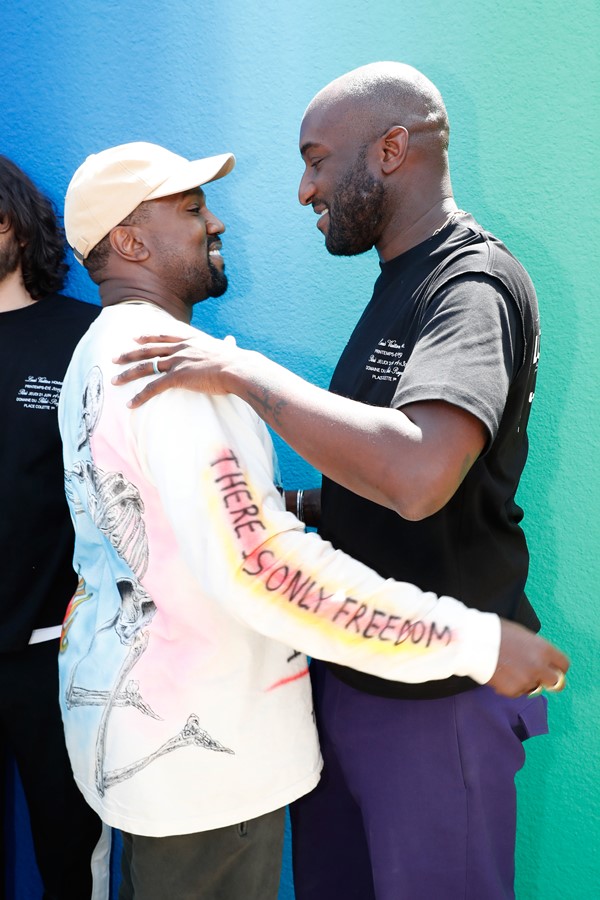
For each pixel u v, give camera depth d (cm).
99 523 129
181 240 142
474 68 164
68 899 195
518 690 110
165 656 124
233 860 129
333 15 172
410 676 110
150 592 125
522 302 121
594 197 160
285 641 112
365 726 137
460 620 109
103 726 126
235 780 123
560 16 158
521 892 182
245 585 110
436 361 108
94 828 193
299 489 188
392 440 101
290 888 198
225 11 179
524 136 163
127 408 121
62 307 192
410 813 133
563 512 169
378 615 110
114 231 139
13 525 179
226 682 123
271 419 108
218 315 191
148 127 189
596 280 162
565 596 171
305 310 184
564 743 175
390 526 130
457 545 129
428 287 123
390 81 130
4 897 217
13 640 178
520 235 165
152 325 131
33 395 181
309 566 111
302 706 132
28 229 187
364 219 133
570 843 177
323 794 149
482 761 134
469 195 167
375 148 130
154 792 122
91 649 133
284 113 179
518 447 137
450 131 167
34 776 189
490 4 162
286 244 183
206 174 142
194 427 116
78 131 195
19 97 199
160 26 185
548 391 167
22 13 195
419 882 133
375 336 133
